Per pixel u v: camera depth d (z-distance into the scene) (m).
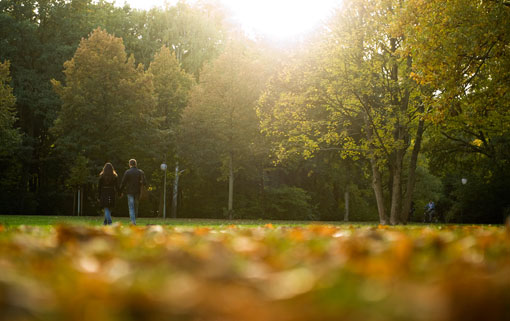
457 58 16.14
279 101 25.31
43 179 48.59
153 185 43.78
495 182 37.97
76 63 38.53
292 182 48.50
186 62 48.41
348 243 3.70
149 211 48.34
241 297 1.57
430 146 35.19
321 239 4.68
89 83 37.31
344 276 2.23
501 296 1.36
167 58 43.22
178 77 44.22
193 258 3.08
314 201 48.72
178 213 48.25
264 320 1.27
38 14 46.09
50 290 1.67
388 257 2.94
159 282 2.05
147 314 1.43
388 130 24.20
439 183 50.38
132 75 39.03
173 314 1.40
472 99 17.98
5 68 36.16
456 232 6.18
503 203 38.66
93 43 38.34
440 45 16.28
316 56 24.12
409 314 1.27
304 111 25.88
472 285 1.39
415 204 55.03
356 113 25.84
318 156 39.44
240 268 2.48
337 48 23.25
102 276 2.21
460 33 15.63
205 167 41.94
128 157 39.19
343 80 23.14
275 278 1.99
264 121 26.59
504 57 16.62
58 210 46.72
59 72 44.16
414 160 26.22
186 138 39.72
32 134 46.66
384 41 23.88
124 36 48.31
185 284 1.87
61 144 37.53
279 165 42.97
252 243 4.04
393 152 26.22
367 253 3.37
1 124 35.53
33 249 3.29
